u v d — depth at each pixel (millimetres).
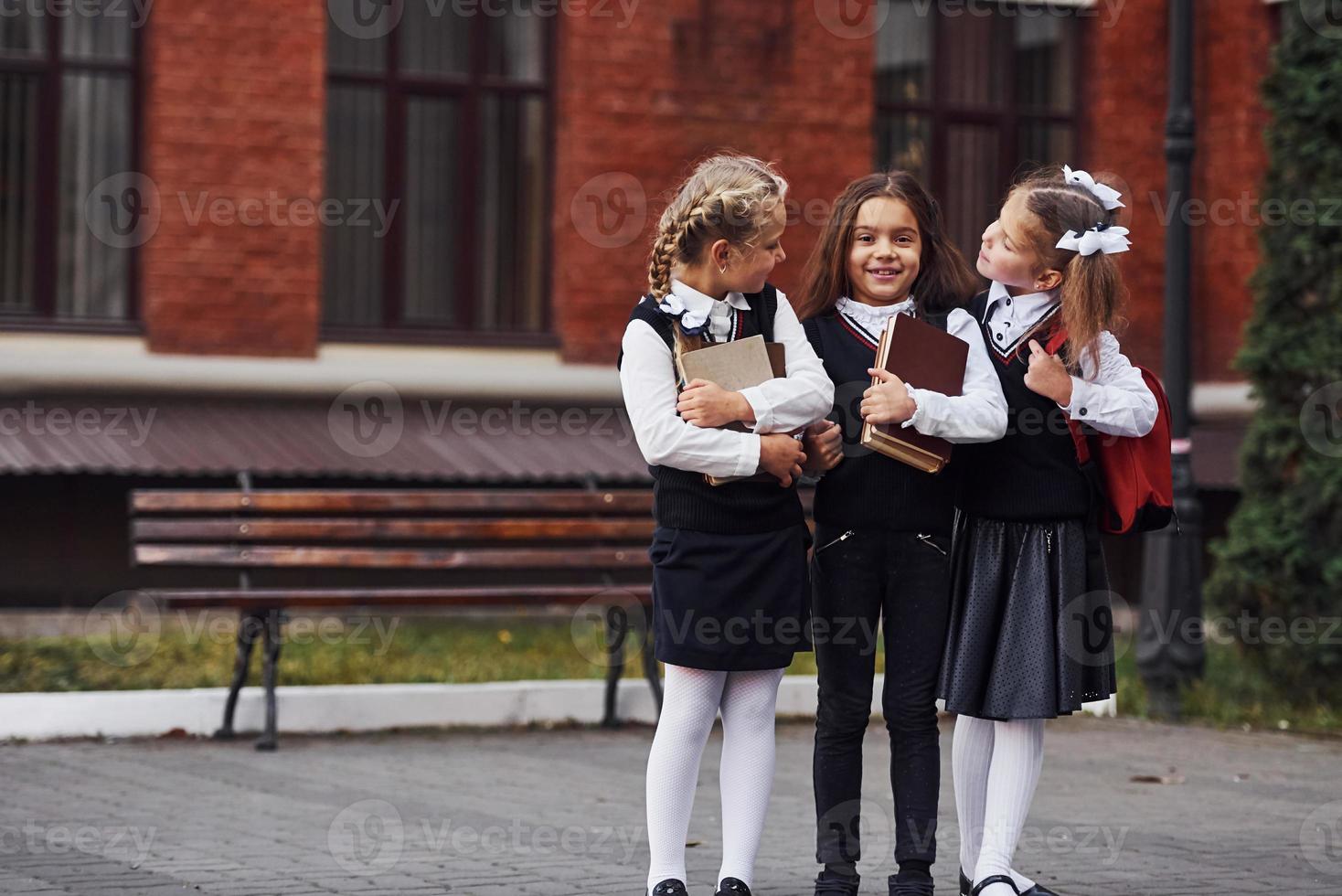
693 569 8203
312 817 11172
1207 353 26172
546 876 9492
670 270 8500
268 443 21516
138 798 11742
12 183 22000
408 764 13406
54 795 11805
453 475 21703
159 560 14758
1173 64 17156
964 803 8891
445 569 15562
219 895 8898
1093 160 26094
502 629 20703
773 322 8602
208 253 22250
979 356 8523
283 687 15703
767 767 8430
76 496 21281
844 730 8555
